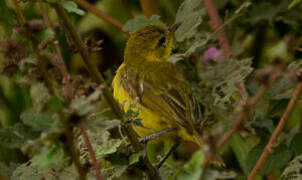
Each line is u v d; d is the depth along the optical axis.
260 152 8.20
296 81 6.43
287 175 7.92
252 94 8.34
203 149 4.68
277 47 11.62
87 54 6.67
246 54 11.82
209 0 10.09
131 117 6.76
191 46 8.66
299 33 11.20
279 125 6.61
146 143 9.36
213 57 9.16
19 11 5.75
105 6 12.80
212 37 9.13
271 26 11.43
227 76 7.73
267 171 8.02
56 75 5.77
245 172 9.41
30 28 5.29
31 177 7.17
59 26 5.79
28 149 5.18
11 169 8.28
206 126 8.95
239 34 11.85
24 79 5.42
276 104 8.96
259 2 11.15
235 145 9.66
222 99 7.98
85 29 12.56
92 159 5.65
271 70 5.62
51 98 4.91
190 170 4.84
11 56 5.39
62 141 5.25
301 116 9.16
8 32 7.71
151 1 11.45
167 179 7.56
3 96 10.48
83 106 5.01
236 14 9.87
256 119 8.63
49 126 5.04
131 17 12.74
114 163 7.30
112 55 12.69
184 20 8.88
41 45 5.85
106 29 12.62
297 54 9.24
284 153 8.01
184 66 9.48
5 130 5.91
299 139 8.02
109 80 11.54
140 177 7.88
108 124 5.26
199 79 9.30
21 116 5.05
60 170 6.90
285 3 10.89
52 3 6.49
